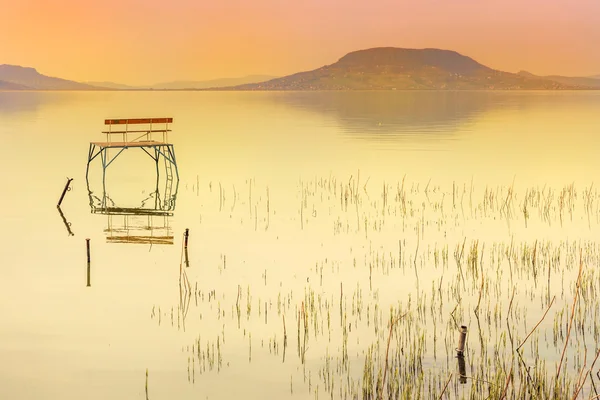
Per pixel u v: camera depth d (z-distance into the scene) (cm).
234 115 8931
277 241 2073
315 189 2992
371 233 2172
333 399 1070
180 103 14350
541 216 2398
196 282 1662
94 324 1395
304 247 1997
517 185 3041
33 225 2300
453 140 5034
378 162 3831
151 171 3566
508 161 3841
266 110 10462
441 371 1141
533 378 1084
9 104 12094
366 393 1069
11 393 1116
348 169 3575
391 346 1253
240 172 3516
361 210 2541
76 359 1240
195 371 1184
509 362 1166
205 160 3997
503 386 1068
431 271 1725
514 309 1427
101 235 2162
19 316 1440
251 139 5269
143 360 1230
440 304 1466
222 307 1479
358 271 1739
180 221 2372
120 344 1297
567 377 1106
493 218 2378
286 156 4147
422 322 1366
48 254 1930
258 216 2445
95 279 1692
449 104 12738
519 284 1594
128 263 1834
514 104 12438
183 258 1883
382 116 8312
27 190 2964
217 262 1839
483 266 1756
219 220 2384
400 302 1488
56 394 1114
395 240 2073
